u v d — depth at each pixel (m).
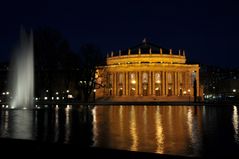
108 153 17.75
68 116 58.09
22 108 87.00
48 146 19.03
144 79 191.25
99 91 180.62
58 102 133.25
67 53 145.12
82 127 38.88
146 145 25.97
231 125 41.53
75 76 150.75
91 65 149.50
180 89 192.88
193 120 49.25
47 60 138.62
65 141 27.81
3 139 20.64
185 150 24.00
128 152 17.72
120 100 165.88
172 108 91.94
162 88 189.50
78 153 18.30
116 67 193.00
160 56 197.75
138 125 41.31
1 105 98.19
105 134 32.22
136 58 198.50
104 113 66.94
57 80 154.62
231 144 26.50
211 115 60.56
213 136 31.17
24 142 19.88
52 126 39.97
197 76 193.88
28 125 41.41
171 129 36.84
